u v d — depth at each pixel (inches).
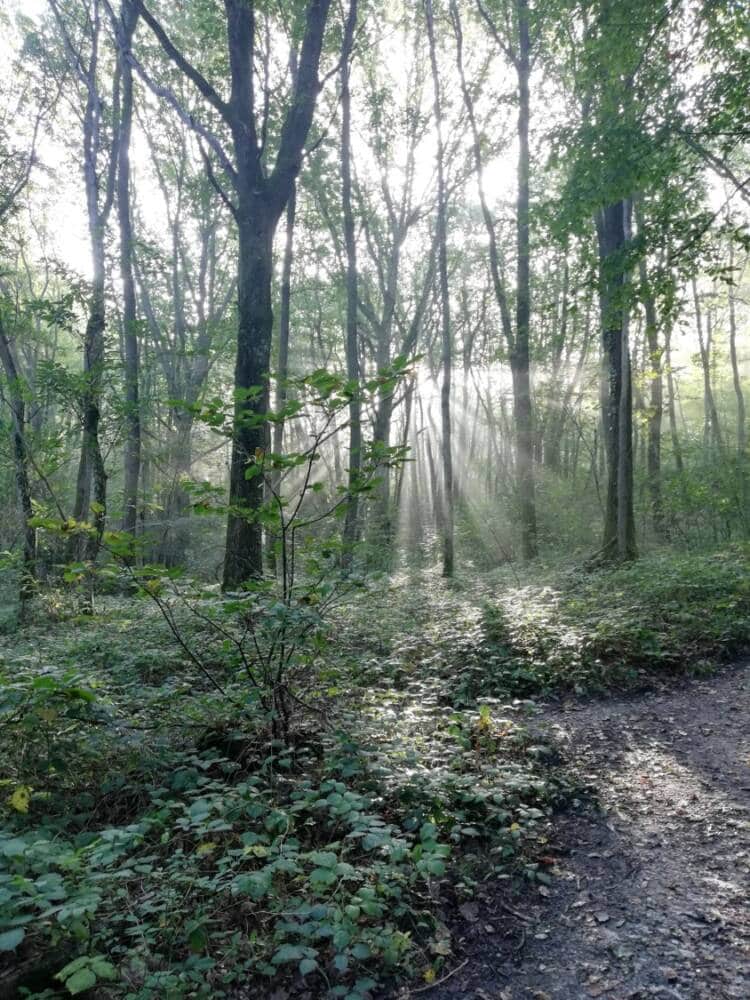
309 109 439.8
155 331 1001.5
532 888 137.6
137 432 653.3
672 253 357.7
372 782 162.2
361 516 700.7
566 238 398.6
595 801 174.1
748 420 1181.7
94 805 155.3
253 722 181.0
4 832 122.0
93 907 94.0
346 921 109.9
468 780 163.9
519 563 673.6
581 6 414.9
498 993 109.4
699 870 141.2
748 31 362.0
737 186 353.1
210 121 819.4
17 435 472.4
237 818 143.3
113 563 179.0
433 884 133.9
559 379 989.8
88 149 605.0
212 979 107.1
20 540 522.0
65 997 98.9
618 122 368.2
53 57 767.7
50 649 291.9
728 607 344.8
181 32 891.4
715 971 111.0
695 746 210.5
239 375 423.5
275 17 586.9
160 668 258.4
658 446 806.5
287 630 177.6
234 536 365.1
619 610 348.5
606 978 111.5
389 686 274.4
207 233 1059.9
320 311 1189.1
